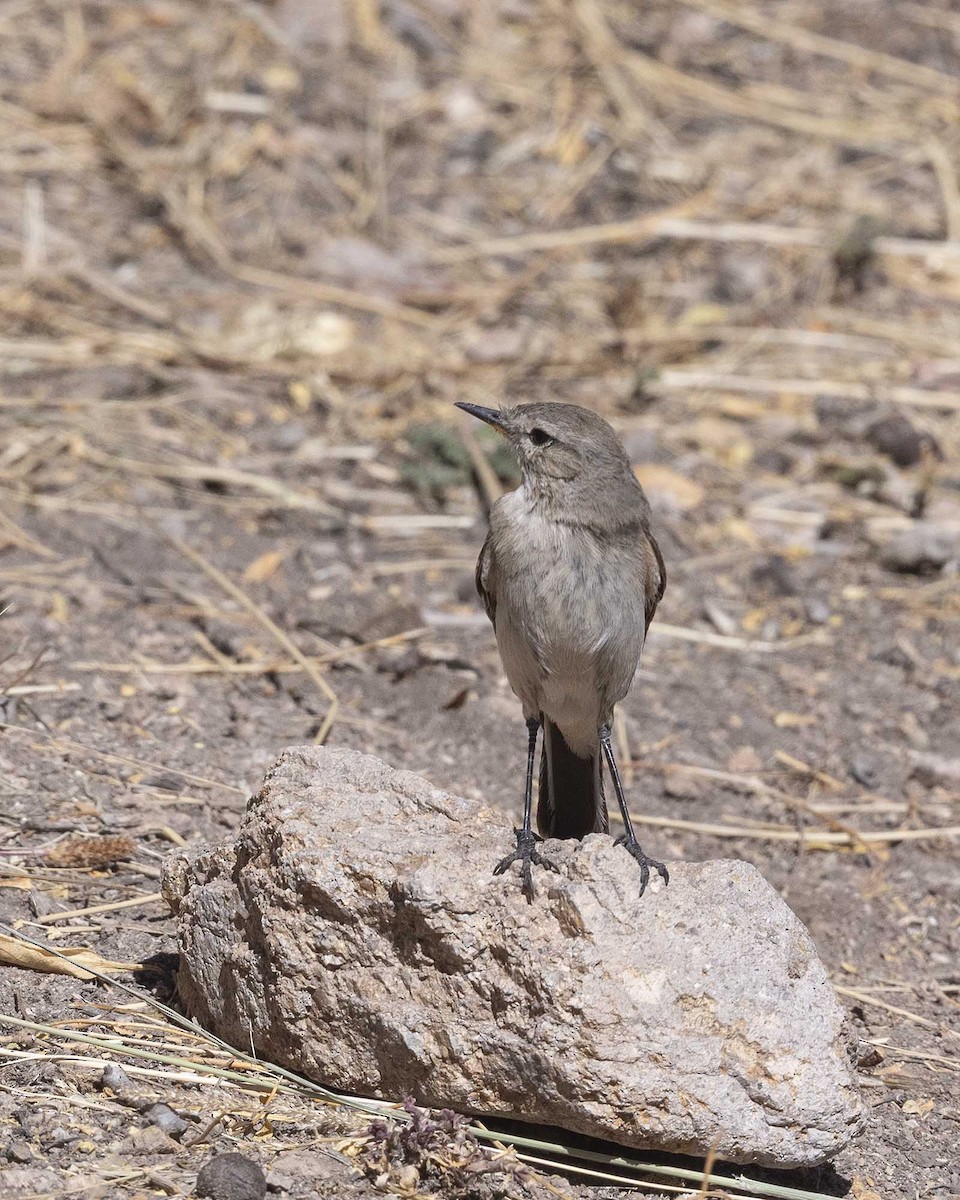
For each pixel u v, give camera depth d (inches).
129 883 348.2
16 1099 274.1
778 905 283.3
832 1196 286.7
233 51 779.4
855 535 571.5
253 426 582.2
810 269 708.0
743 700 485.1
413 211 724.0
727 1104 267.4
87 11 797.2
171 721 419.2
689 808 436.1
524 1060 270.1
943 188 759.7
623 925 273.3
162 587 485.4
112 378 587.8
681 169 762.2
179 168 714.2
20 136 715.4
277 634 466.3
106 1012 303.1
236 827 374.3
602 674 340.2
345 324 639.1
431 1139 270.7
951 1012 364.5
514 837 288.2
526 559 333.7
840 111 810.8
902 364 660.1
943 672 504.7
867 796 447.8
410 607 491.2
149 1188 255.3
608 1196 273.6
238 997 290.5
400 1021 276.4
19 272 636.7
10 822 362.0
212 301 645.3
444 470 566.9
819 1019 274.4
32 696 415.8
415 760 427.8
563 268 705.6
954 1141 313.7
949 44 866.8
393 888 277.1
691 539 560.1
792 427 623.5
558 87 806.5
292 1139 273.3
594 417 339.9
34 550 491.5
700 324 675.4
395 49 808.3
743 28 870.4
